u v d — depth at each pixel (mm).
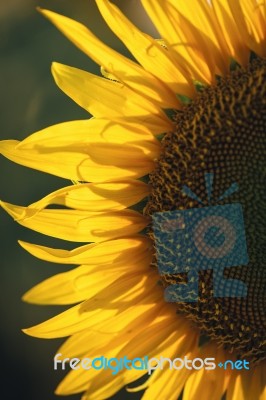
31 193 1024
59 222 775
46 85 1037
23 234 1027
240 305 792
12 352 1035
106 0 750
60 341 1035
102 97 764
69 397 1026
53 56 1046
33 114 1034
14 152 762
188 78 776
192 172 781
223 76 780
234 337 794
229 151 779
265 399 794
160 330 794
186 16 765
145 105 774
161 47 767
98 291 782
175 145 780
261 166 779
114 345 787
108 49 757
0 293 1030
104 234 779
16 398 1029
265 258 786
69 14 1003
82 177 771
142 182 782
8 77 1041
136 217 784
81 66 1040
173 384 790
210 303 792
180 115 781
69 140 764
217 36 773
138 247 788
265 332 793
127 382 784
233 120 778
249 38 773
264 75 776
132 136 775
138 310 793
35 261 1025
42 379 1032
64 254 770
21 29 1054
